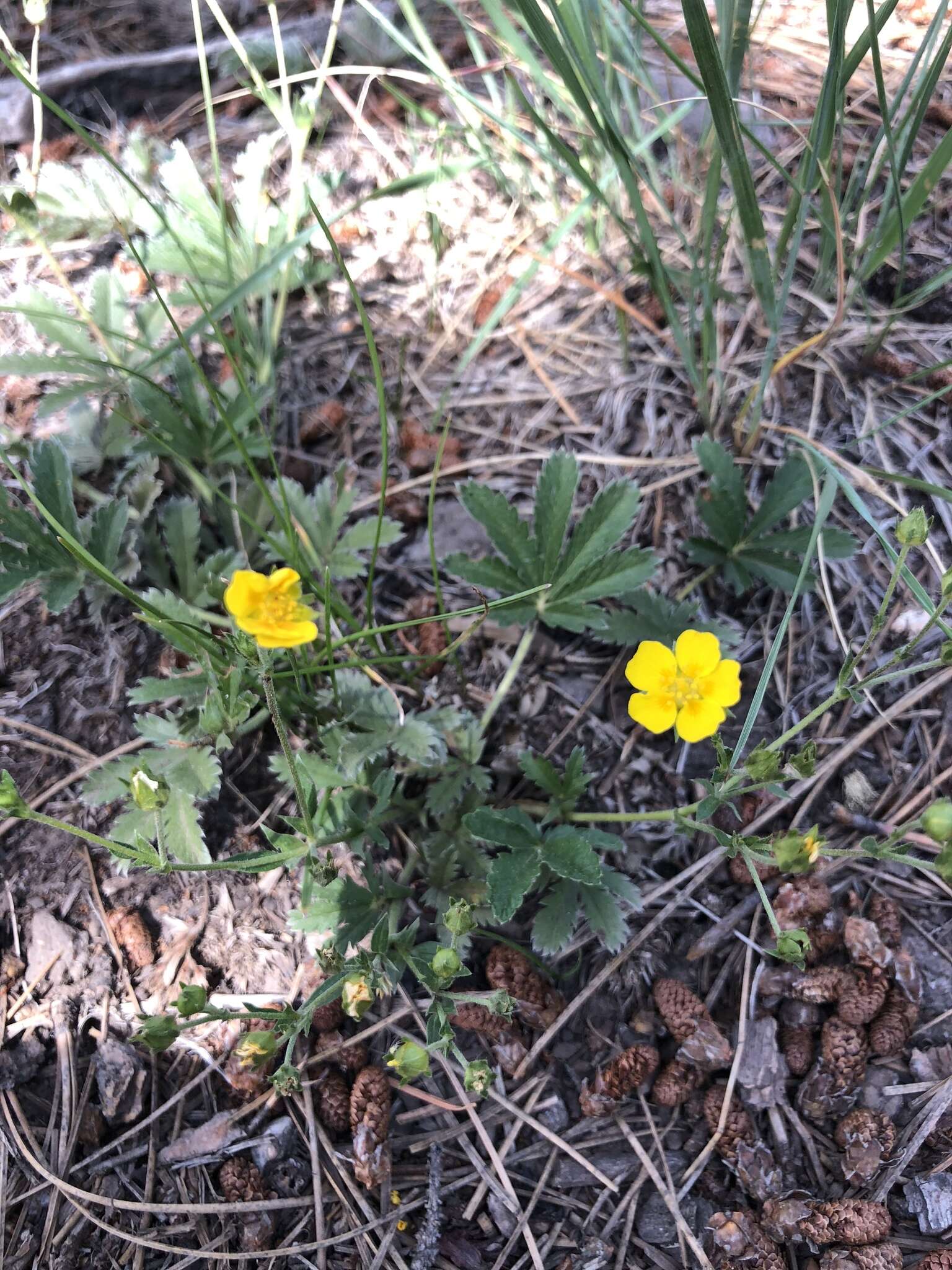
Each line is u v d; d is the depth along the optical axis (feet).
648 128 0.76
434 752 0.57
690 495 0.67
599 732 0.62
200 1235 0.50
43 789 0.59
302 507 0.64
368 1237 0.51
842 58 0.55
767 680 0.50
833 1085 0.53
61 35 0.80
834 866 0.58
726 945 0.57
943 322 0.70
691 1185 0.52
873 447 0.67
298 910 0.55
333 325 0.72
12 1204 0.50
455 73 0.73
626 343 0.70
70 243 0.72
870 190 0.70
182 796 0.55
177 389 0.67
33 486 0.61
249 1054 0.44
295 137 0.65
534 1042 0.55
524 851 0.53
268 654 0.44
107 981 0.55
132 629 0.62
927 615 0.63
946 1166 0.51
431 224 0.74
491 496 0.61
